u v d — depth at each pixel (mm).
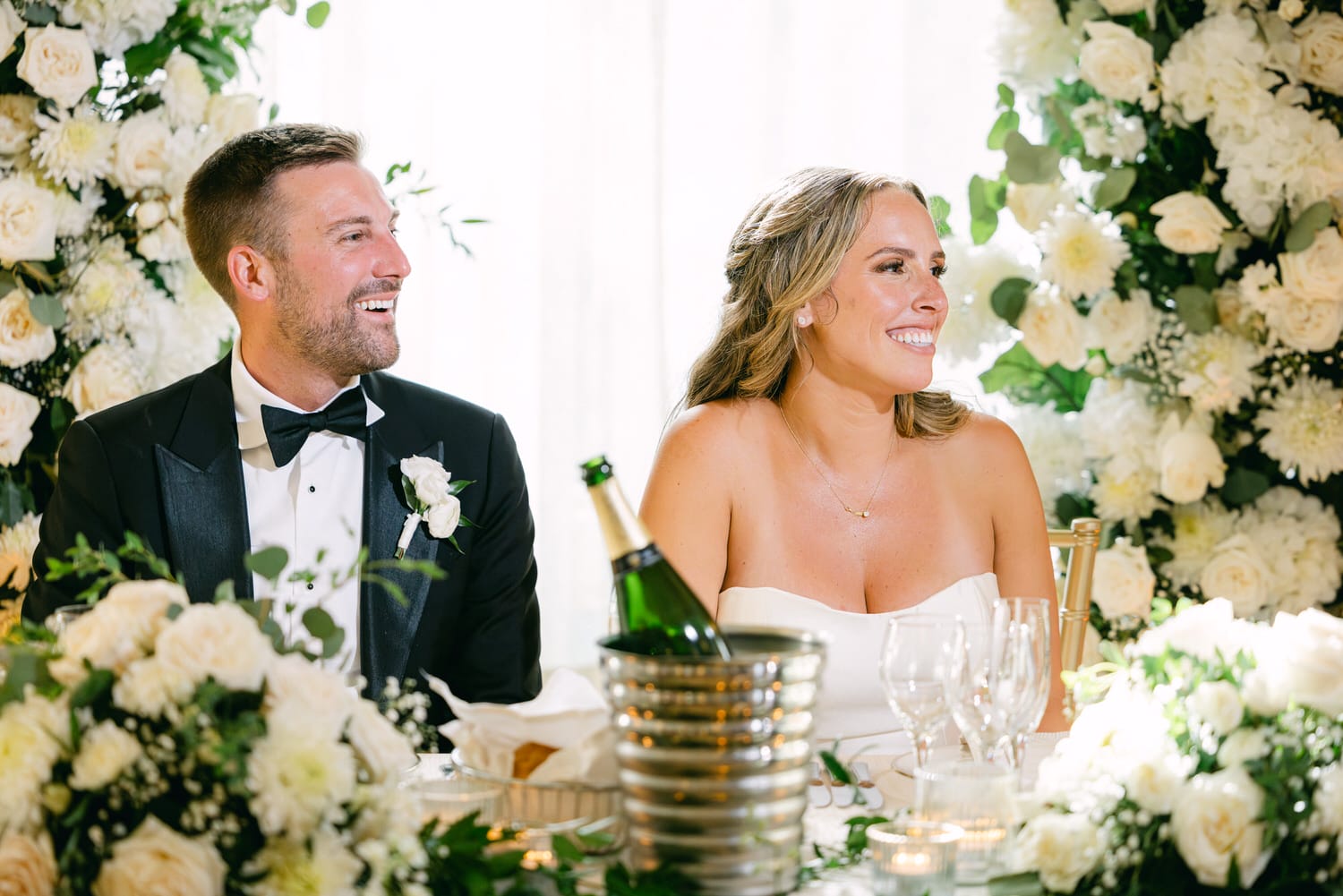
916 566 2348
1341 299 3020
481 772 1351
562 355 3432
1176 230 3010
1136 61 2986
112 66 3031
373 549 2402
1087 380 3164
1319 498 3117
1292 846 1269
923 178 3385
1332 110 3127
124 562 2365
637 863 1206
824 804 1509
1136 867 1243
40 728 1125
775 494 2357
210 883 1087
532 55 3461
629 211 3441
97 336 3014
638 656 1188
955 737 2064
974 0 3369
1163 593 3131
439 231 3447
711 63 3477
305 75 3438
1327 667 1291
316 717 1147
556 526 3443
